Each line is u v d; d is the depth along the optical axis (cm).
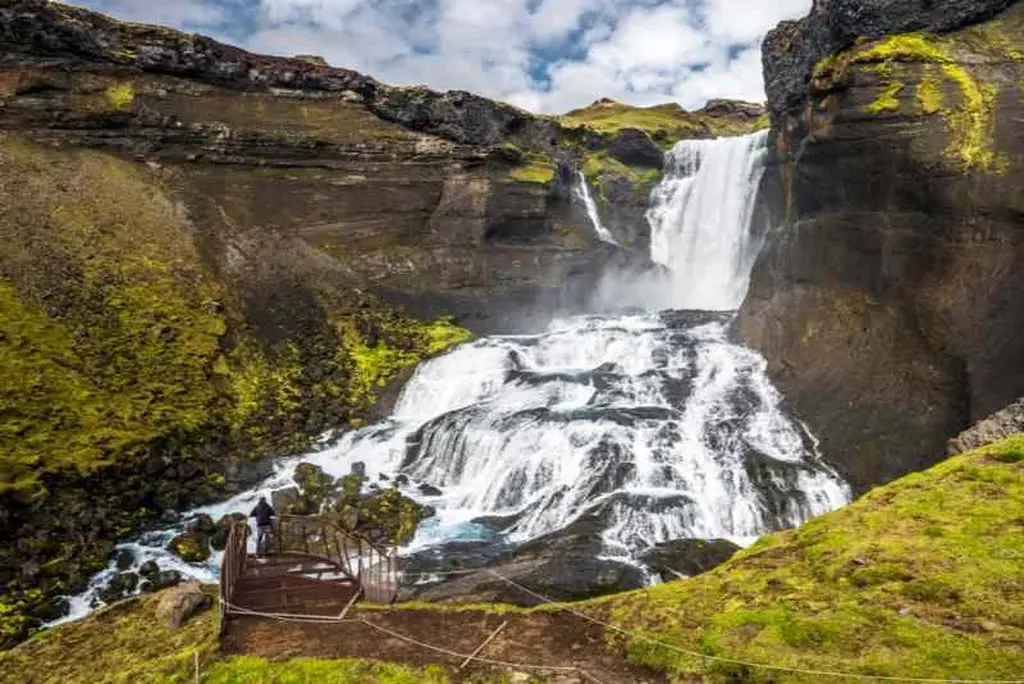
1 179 3562
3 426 2295
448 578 1847
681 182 5875
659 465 2327
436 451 2755
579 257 5103
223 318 3512
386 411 3294
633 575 1738
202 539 2259
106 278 3347
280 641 1156
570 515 2200
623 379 3059
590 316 4509
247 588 1405
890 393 2367
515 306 4566
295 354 3538
